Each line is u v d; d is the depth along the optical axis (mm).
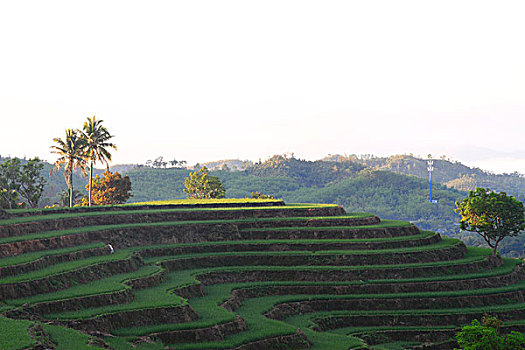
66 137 116500
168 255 84875
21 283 55094
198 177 193500
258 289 76812
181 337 52938
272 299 74375
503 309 75938
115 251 79500
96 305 55406
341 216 107500
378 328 70875
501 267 93062
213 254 85438
